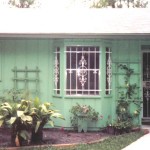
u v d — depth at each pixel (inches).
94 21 477.7
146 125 471.5
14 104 352.8
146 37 445.4
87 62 446.6
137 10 521.3
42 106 351.9
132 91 451.8
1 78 463.5
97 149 332.5
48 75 458.6
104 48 446.3
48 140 371.9
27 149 331.6
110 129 423.2
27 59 461.4
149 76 494.0
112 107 454.6
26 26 459.8
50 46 458.6
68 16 507.8
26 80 460.8
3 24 468.4
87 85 445.7
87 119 431.2
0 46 464.8
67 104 442.6
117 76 455.2
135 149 329.1
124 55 454.6
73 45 445.1
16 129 343.6
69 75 447.2
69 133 422.6
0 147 339.3
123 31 435.5
